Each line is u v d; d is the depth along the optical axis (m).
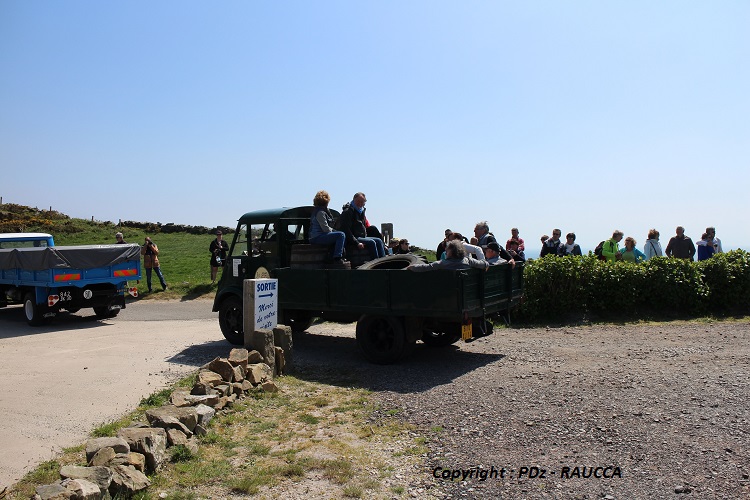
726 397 6.43
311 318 12.14
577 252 13.94
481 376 8.00
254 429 5.98
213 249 20.80
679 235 14.20
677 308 12.38
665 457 4.95
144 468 4.74
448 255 8.46
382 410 6.64
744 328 10.66
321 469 4.96
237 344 10.80
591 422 5.88
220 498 4.43
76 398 7.08
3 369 8.85
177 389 7.04
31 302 13.95
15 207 54.25
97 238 40.91
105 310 15.11
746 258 12.59
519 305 12.38
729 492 4.29
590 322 12.03
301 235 11.14
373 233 11.17
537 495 4.40
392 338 9.00
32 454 5.22
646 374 7.61
